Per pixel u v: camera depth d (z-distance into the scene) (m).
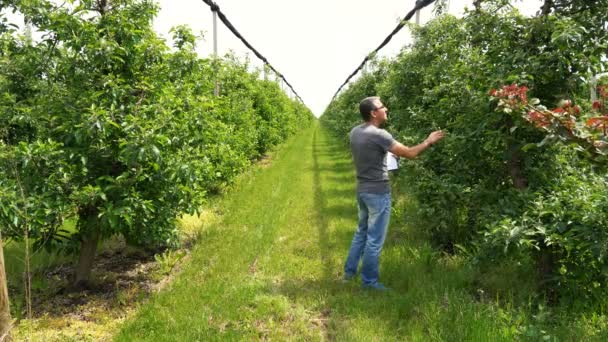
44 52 4.36
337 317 3.71
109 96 4.20
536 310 3.59
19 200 3.54
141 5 4.50
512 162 4.04
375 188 4.17
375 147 4.11
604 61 3.64
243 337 3.39
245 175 11.41
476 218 4.45
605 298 3.50
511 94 2.75
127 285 4.68
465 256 4.75
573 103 3.78
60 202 3.87
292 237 6.05
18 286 4.45
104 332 3.65
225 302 3.98
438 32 6.66
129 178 4.26
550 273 3.79
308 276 4.69
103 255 5.63
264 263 5.06
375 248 4.22
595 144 2.32
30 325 3.41
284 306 3.88
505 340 3.03
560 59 3.51
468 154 4.19
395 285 4.36
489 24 4.00
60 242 4.38
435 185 4.71
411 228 5.93
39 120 4.36
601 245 3.08
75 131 3.96
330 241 5.82
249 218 7.14
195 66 4.82
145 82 4.27
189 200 4.87
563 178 3.94
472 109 4.13
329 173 11.62
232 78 12.73
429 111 5.49
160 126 4.05
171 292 4.27
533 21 3.68
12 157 3.79
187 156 4.59
